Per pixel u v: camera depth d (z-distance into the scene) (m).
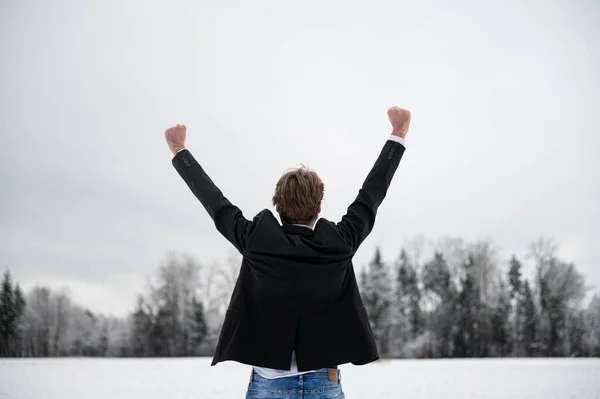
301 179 2.21
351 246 2.14
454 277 55.88
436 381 12.08
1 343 50.47
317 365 2.07
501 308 53.88
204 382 11.54
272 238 2.09
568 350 52.50
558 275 53.97
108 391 9.45
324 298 2.12
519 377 13.25
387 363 23.09
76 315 53.53
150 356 52.66
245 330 2.13
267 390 2.12
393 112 2.40
